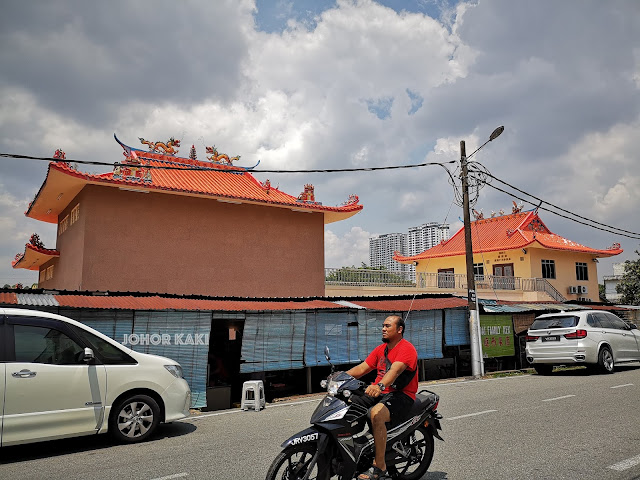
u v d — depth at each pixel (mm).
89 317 9484
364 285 21688
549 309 18781
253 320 11594
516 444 6344
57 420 6352
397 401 4562
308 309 12523
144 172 16156
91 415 6621
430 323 15172
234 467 5590
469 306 15633
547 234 36156
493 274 34938
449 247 38594
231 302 11992
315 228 20406
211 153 19828
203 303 11352
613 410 8531
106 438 7375
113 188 16141
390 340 4691
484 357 16312
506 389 11680
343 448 4207
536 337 14516
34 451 6672
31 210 19469
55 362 6531
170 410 7371
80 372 6641
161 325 10211
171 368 7535
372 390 4293
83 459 6180
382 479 4734
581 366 17078
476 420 7945
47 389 6332
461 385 12945
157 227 16766
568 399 9797
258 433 7449
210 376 12234
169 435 7484
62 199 17734
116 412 6848
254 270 18594
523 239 32844
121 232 16078
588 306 23453
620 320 15562
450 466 5453
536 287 31859
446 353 16266
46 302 9359
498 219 37719
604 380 12641
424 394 5109
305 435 4176
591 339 13820
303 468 4344
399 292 22688
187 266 17172
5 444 5953
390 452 4652
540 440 6527
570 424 7477
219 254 17891
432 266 39125
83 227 15656
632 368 15711
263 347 11695
